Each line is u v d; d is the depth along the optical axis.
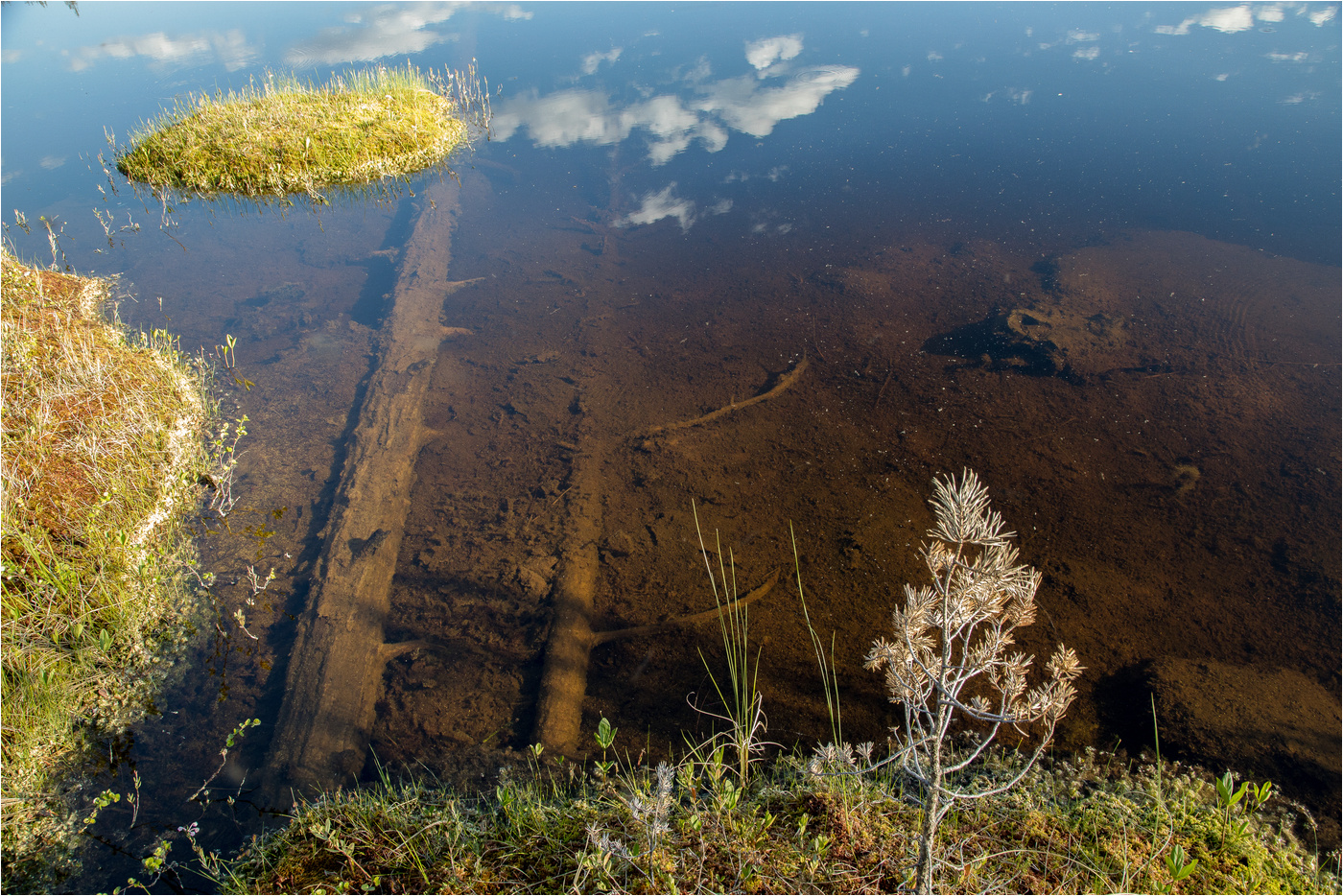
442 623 4.79
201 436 6.03
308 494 5.93
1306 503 4.88
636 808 2.57
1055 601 4.39
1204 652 4.00
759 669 4.17
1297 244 8.05
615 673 4.33
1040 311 7.04
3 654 3.64
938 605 2.24
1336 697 3.70
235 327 8.05
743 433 6.15
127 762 3.72
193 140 9.67
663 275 8.64
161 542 4.91
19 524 4.15
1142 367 6.39
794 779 3.20
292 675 4.39
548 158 11.59
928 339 7.14
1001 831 2.68
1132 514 4.97
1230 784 2.57
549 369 7.20
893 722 3.77
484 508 5.67
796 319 7.60
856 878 2.44
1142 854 2.56
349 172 9.88
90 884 3.07
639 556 5.09
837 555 4.89
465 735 4.05
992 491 5.29
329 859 2.75
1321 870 2.76
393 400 6.79
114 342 6.16
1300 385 6.00
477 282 8.80
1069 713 3.75
